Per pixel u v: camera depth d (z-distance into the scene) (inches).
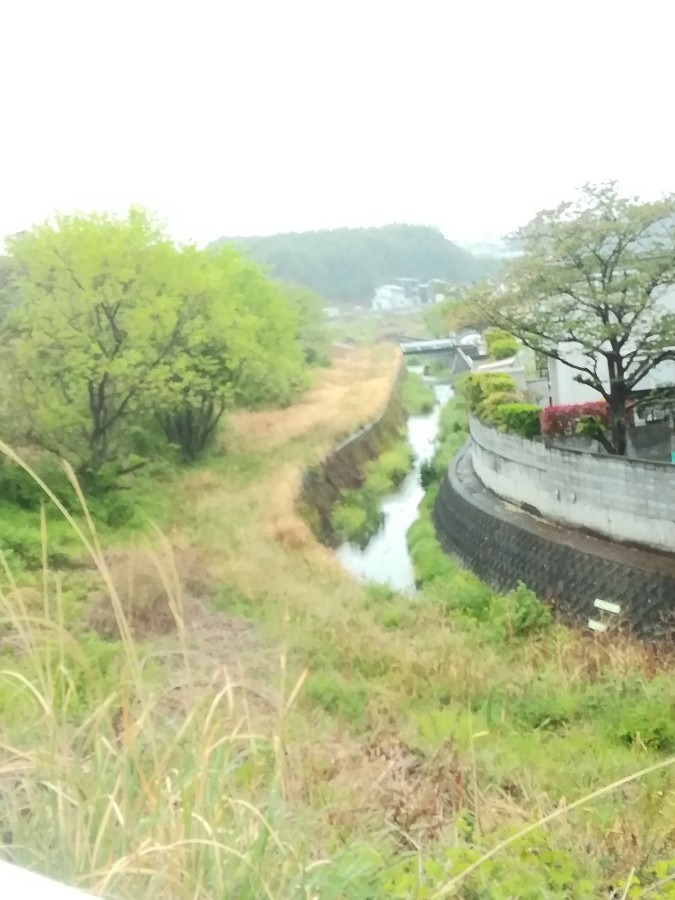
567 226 498.6
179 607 114.0
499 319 535.5
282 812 110.7
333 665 361.4
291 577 481.7
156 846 89.1
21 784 108.6
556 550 534.6
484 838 164.6
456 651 406.6
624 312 507.5
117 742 118.6
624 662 394.6
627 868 160.7
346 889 116.8
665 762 122.0
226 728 131.7
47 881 68.7
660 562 470.6
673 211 486.6
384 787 201.0
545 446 593.6
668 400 567.2
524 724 328.5
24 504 453.1
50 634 133.0
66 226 560.7
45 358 538.0
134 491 512.7
